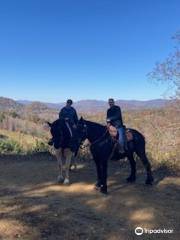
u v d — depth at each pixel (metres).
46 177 12.98
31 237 7.56
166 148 16.78
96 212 9.23
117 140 10.97
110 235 7.88
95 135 10.81
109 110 11.25
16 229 7.91
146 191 11.23
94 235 7.84
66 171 11.96
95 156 10.91
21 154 18.94
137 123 18.62
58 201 10.05
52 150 19.11
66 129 11.59
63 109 12.56
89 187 11.55
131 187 11.66
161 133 17.48
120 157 11.52
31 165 15.30
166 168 14.58
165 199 10.43
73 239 7.60
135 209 9.52
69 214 8.98
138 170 14.41
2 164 15.62
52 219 8.59
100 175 11.22
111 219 8.80
